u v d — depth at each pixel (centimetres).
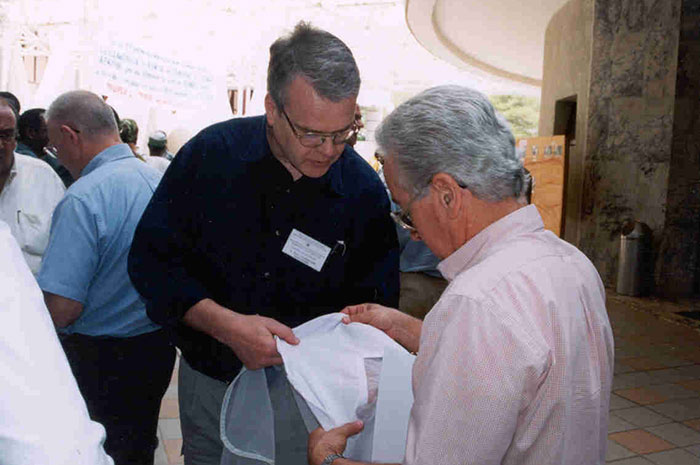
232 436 157
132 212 196
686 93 689
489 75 1606
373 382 141
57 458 64
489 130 101
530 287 94
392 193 112
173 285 155
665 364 465
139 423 211
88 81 1016
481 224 104
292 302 167
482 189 101
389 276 175
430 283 319
